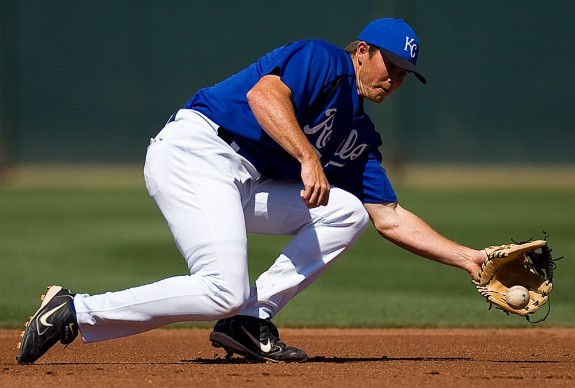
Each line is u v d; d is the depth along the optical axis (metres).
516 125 91.62
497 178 85.94
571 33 90.69
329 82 14.88
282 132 14.20
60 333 15.27
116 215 57.34
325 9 92.25
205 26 92.69
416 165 92.06
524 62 91.25
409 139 91.69
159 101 92.94
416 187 78.69
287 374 14.52
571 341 20.97
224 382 13.79
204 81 92.94
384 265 38.31
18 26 91.06
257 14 92.69
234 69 92.94
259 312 15.86
